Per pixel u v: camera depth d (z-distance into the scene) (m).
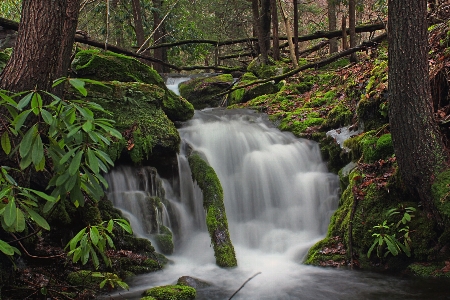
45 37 3.79
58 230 4.82
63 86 4.68
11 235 3.84
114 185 5.83
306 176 6.84
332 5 14.28
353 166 6.24
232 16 18.59
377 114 6.47
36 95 2.77
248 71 13.08
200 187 6.12
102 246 3.28
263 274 5.06
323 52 17.20
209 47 16.81
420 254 4.92
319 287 4.61
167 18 15.82
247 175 6.86
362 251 5.30
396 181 5.34
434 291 4.34
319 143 7.41
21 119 2.73
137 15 13.84
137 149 5.96
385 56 8.59
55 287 4.10
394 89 5.01
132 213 5.74
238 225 6.39
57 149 3.07
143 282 4.76
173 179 6.45
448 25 6.50
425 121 4.94
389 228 5.15
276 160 7.01
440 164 4.93
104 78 6.98
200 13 18.70
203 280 4.80
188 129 7.48
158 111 6.60
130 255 5.12
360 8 13.36
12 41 8.33
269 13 14.38
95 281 4.38
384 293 4.37
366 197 5.50
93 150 3.11
